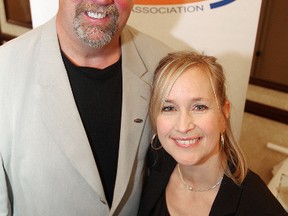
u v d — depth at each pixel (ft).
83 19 3.25
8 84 3.42
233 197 3.20
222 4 4.83
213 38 5.07
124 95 3.77
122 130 3.74
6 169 3.67
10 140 3.51
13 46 3.53
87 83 3.60
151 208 3.79
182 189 3.65
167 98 3.20
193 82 3.12
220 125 3.35
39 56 3.53
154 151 4.04
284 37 6.88
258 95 7.66
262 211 3.08
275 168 7.04
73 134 3.49
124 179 3.76
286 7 6.64
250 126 8.02
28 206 3.70
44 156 3.49
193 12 4.92
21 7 9.52
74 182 3.59
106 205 3.76
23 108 3.45
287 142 7.63
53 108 3.45
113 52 3.75
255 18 4.91
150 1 4.91
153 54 4.18
